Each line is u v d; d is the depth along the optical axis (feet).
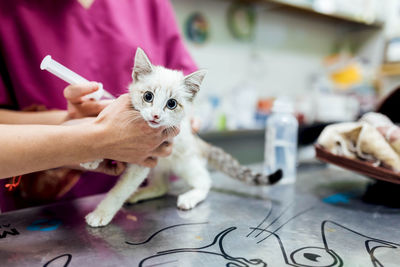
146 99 2.29
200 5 6.06
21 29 2.92
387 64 6.91
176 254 1.69
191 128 3.14
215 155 3.40
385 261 1.65
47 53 3.01
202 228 2.10
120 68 3.30
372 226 2.18
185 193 2.84
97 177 3.41
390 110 3.32
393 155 2.50
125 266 1.56
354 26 8.11
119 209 2.52
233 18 6.51
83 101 2.45
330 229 2.11
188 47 6.07
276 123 3.68
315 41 8.19
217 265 1.57
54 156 1.75
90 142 1.79
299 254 1.72
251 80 7.19
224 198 2.88
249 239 1.92
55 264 1.58
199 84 2.59
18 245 1.80
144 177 2.46
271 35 7.27
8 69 2.96
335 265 1.60
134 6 3.49
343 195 2.95
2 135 1.67
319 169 4.11
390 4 7.30
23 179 3.02
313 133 6.77
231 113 6.08
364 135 2.60
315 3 6.49
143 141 1.96
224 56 6.61
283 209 2.54
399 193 2.73
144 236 1.95
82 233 2.00
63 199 3.25
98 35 3.24
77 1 3.11
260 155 6.96
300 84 8.17
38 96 3.04
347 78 7.36
